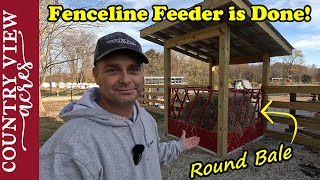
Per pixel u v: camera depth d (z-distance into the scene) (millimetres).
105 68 993
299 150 4504
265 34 4297
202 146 4566
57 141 877
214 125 4488
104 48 957
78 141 876
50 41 10508
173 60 33594
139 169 1036
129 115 1127
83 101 1034
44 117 8531
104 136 950
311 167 3717
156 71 34469
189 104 5438
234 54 6016
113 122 986
